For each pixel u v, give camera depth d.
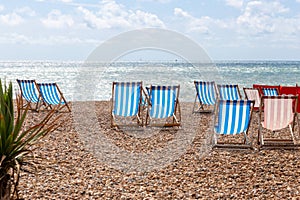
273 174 5.72
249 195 4.84
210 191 4.98
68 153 6.84
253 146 7.49
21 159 3.67
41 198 4.61
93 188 5.04
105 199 4.66
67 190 4.93
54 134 8.40
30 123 9.59
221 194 4.86
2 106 3.56
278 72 51.03
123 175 5.66
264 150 7.20
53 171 5.70
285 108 7.46
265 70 58.06
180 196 4.79
